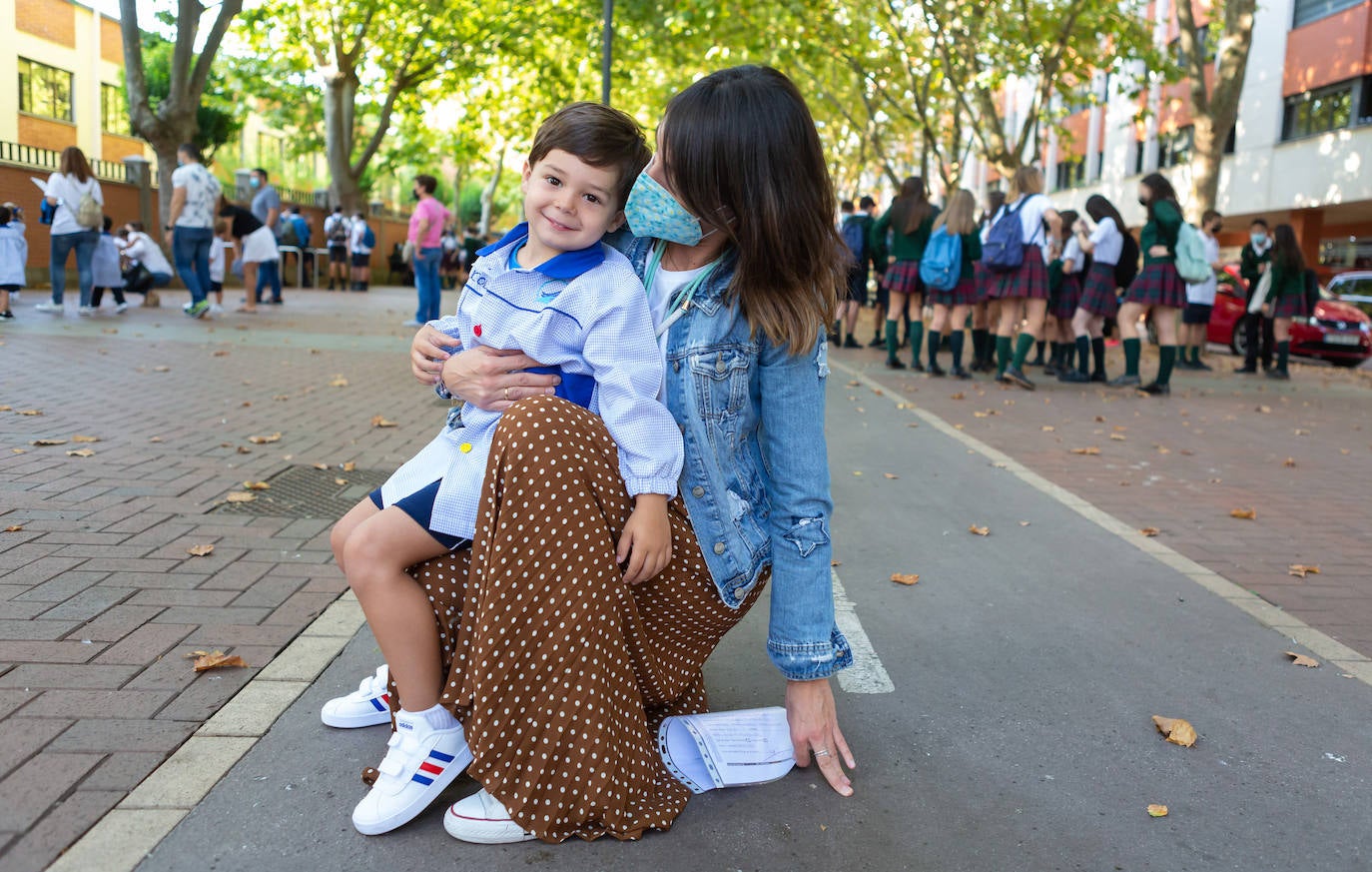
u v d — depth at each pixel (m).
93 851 2.06
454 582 2.29
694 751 2.46
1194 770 2.65
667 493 2.18
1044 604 3.96
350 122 28.05
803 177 2.17
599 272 2.25
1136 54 20.05
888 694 3.07
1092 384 11.34
